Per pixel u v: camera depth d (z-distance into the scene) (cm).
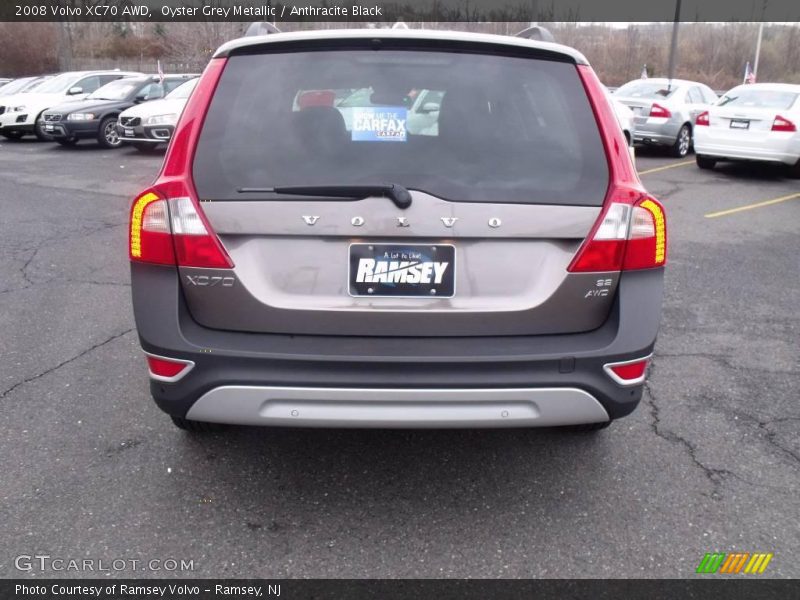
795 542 280
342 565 264
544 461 336
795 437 359
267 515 292
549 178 263
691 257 696
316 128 265
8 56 4306
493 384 255
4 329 489
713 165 1312
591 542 278
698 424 371
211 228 257
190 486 311
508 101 273
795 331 504
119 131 1525
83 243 731
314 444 347
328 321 260
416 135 265
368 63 275
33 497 300
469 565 265
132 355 447
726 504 304
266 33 327
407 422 257
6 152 1569
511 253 262
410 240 258
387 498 305
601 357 261
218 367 257
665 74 4159
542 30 328
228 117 268
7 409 375
